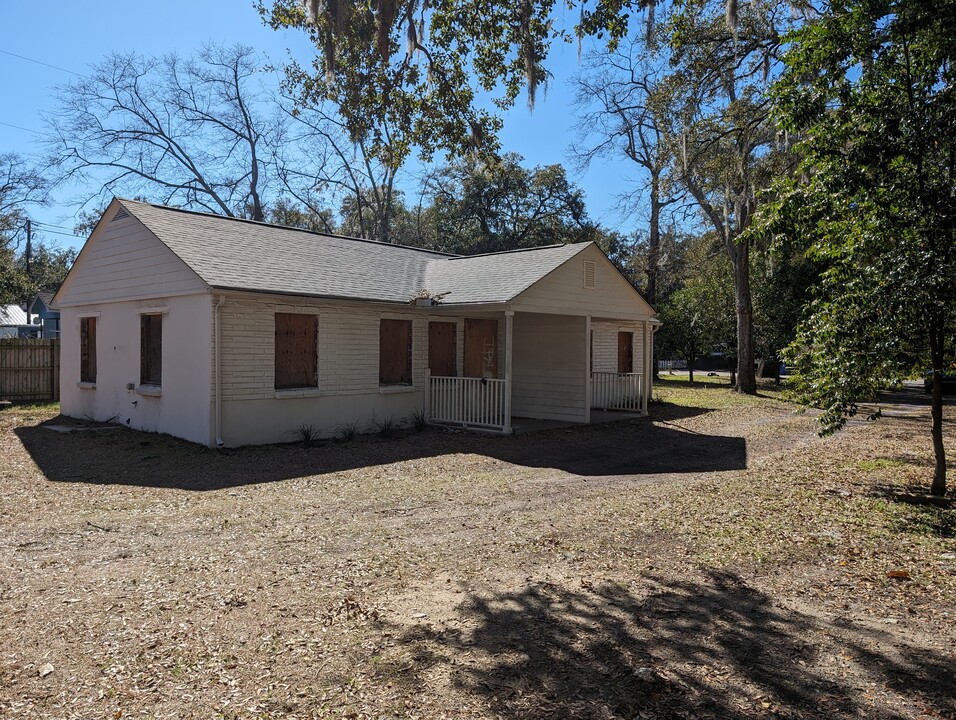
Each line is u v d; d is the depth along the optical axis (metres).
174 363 12.12
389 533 6.43
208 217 14.65
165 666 3.69
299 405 12.57
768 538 6.23
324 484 8.81
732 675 3.59
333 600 4.67
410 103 10.09
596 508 7.45
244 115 36.59
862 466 10.13
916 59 7.59
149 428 12.91
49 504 7.57
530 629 4.18
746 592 4.84
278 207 40.75
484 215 42.03
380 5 8.35
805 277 26.97
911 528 6.57
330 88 9.72
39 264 51.28
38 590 4.84
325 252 15.42
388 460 10.73
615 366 20.36
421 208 48.56
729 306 27.91
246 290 11.25
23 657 3.79
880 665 3.70
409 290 14.86
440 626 4.23
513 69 10.08
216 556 5.66
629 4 8.89
